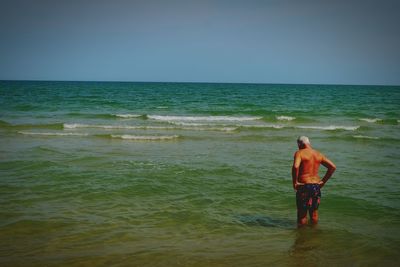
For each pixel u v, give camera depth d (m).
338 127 22.48
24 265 4.76
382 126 23.84
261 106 39.03
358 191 8.72
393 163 12.20
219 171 10.66
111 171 10.44
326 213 7.15
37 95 52.59
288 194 8.45
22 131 18.91
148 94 62.53
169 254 5.19
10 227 6.10
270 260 5.04
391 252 5.34
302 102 46.62
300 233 6.08
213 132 19.95
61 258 4.99
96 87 97.81
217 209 7.34
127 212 7.04
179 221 6.60
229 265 4.88
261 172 10.62
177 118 27.06
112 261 4.93
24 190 8.39
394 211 7.27
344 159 12.91
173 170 10.70
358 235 5.99
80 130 19.92
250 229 6.25
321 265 4.91
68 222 6.40
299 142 6.39
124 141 16.38
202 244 5.58
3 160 11.62
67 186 8.80
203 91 80.56
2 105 33.94
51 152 13.26
